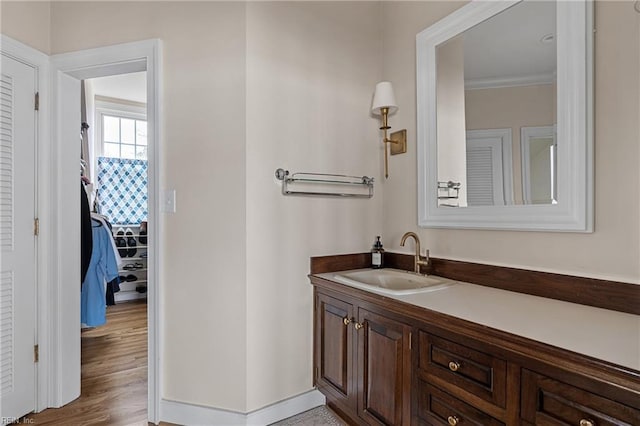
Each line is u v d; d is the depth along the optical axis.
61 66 2.06
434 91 1.94
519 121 1.56
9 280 1.87
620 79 1.25
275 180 1.90
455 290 1.60
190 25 1.88
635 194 1.22
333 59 2.14
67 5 2.06
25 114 1.95
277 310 1.91
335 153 2.14
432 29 1.94
